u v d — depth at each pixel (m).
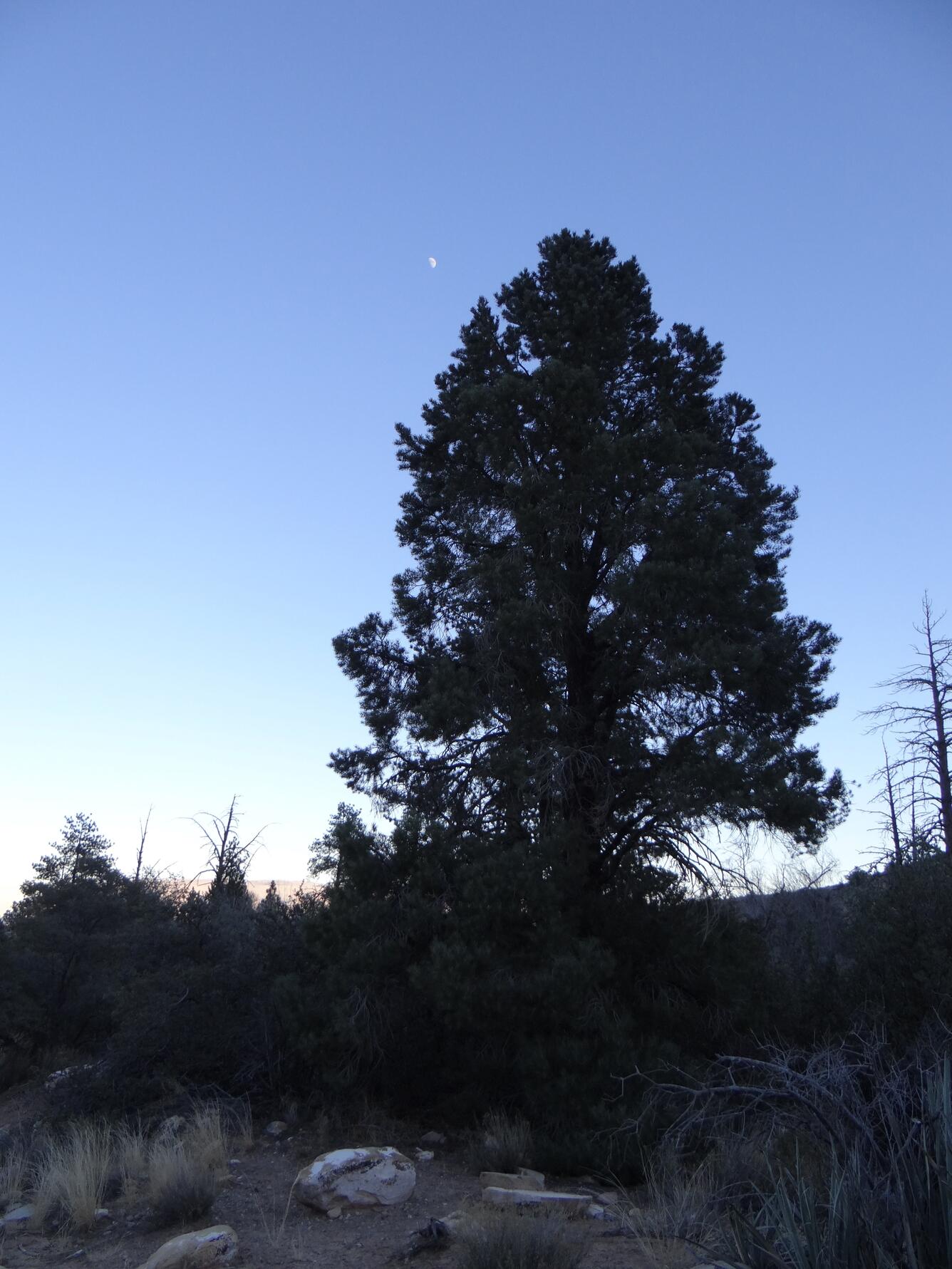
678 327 19.69
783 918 19.31
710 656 14.73
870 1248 5.39
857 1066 7.70
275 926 16.70
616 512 16.67
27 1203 10.23
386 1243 8.28
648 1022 14.12
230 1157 11.73
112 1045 15.02
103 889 26.55
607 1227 8.54
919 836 21.19
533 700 16.64
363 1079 14.09
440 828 14.98
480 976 13.02
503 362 19.28
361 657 18.41
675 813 14.57
